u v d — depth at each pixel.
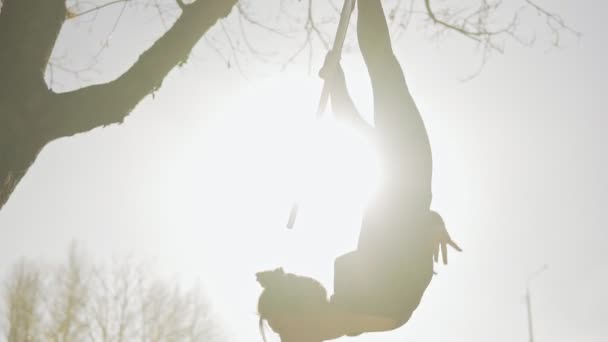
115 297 28.67
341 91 2.59
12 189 3.51
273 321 2.22
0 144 3.45
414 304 2.16
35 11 3.69
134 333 28.20
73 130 3.63
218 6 3.99
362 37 2.41
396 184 2.19
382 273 2.15
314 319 2.19
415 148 2.21
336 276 2.22
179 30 3.90
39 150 3.60
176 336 28.42
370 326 2.18
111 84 3.71
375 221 2.19
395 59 2.39
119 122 3.71
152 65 3.79
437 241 2.18
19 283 27.94
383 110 2.30
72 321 27.84
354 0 2.43
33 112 3.55
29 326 27.48
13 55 3.59
